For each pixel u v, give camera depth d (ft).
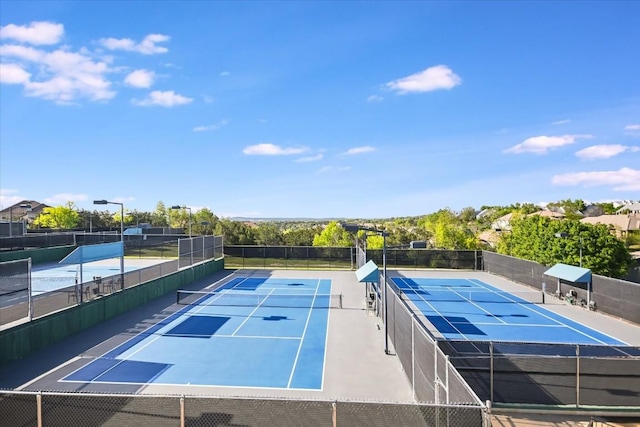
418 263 164.96
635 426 39.52
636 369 43.65
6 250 140.67
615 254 115.55
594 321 83.05
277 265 163.43
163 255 176.96
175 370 52.19
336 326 74.18
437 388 32.83
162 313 83.41
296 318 80.23
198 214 313.73
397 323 55.21
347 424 27.30
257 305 92.22
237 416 27.89
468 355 50.42
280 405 27.63
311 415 27.43
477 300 104.22
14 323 57.00
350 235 225.35
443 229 220.43
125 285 87.35
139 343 63.31
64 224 286.46
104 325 73.92
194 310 86.63
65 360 55.36
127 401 28.60
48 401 28.86
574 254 114.01
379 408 27.30
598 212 463.01
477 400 24.98
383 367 53.26
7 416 29.01
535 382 44.29
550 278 112.06
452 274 151.23
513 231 163.32
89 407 28.66
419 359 39.70
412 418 27.09
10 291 56.90
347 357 57.26
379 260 166.30
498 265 146.30
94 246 75.10
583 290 96.63
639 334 73.77
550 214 319.88
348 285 122.42
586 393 43.04
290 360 56.08
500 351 59.98
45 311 63.46
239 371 52.03
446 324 80.23
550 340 69.67
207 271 138.10
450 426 25.49
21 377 49.39
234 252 163.73
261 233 257.14
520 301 103.14
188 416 27.96
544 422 40.09
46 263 151.43
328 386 47.24
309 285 121.80
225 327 73.20
